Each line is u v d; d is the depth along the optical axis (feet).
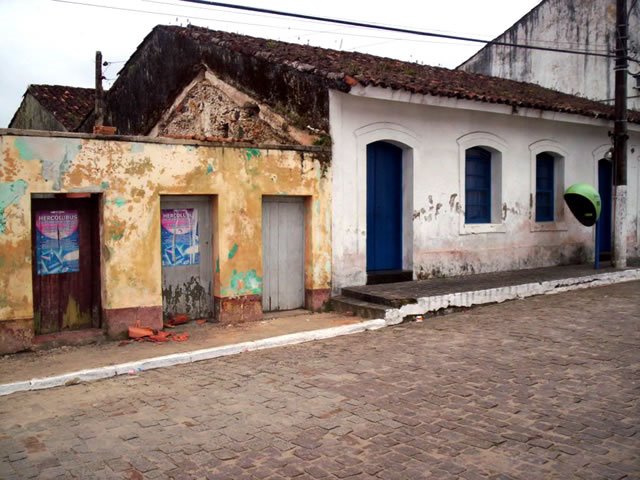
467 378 21.27
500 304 35.17
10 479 14.11
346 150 34.37
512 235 43.78
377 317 30.71
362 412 18.13
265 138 37.99
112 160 26.71
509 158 43.24
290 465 14.69
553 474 13.99
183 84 46.14
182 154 28.60
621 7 43.01
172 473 14.37
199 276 30.68
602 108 49.42
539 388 20.06
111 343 26.76
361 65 38.29
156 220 28.04
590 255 49.75
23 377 21.76
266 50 39.04
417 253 38.04
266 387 20.74
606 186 52.80
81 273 27.53
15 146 24.41
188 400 19.60
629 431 16.38
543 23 61.26
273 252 32.89
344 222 34.58
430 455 15.11
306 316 32.35
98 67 51.47
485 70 67.10
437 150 38.83
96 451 15.67
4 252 24.35
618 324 29.14
